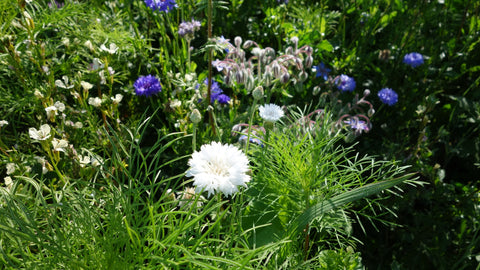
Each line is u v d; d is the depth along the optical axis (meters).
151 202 1.54
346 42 3.90
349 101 3.44
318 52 3.41
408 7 3.88
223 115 2.83
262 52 2.69
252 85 2.58
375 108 3.50
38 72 2.63
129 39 2.89
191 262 1.28
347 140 2.63
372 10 3.68
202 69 3.37
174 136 2.68
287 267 1.71
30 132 1.72
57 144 1.79
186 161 2.64
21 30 2.65
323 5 3.73
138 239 1.30
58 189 2.00
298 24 3.47
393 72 3.66
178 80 2.74
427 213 3.05
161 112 3.04
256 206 1.97
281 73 2.57
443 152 3.38
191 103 2.66
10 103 2.43
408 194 2.87
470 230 2.79
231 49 2.68
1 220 1.36
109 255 1.34
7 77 2.76
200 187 1.43
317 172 1.85
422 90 3.58
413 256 2.85
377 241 2.87
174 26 3.38
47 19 2.64
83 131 2.31
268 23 3.59
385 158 2.98
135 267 1.37
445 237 2.85
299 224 1.58
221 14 3.66
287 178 1.91
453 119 3.44
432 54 3.74
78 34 2.75
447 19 4.02
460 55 3.61
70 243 1.43
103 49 2.29
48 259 1.34
